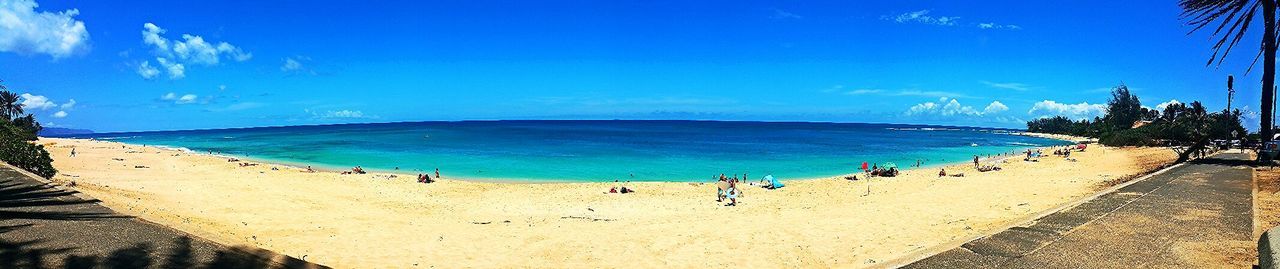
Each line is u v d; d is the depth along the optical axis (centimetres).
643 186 2814
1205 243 927
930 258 891
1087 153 5306
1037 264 842
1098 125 11838
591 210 2100
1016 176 3022
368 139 9719
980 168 3659
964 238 1040
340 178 3072
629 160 4969
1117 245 931
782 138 10512
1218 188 1565
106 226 874
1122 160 4125
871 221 1488
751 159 5159
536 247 1252
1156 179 1844
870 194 2389
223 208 1708
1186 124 7688
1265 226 1036
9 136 2064
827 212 1748
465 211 2034
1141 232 1013
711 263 1097
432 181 3014
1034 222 1117
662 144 7869
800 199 2309
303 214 1705
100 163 3712
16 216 916
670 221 1673
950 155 5972
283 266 738
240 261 733
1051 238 983
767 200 2319
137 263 686
